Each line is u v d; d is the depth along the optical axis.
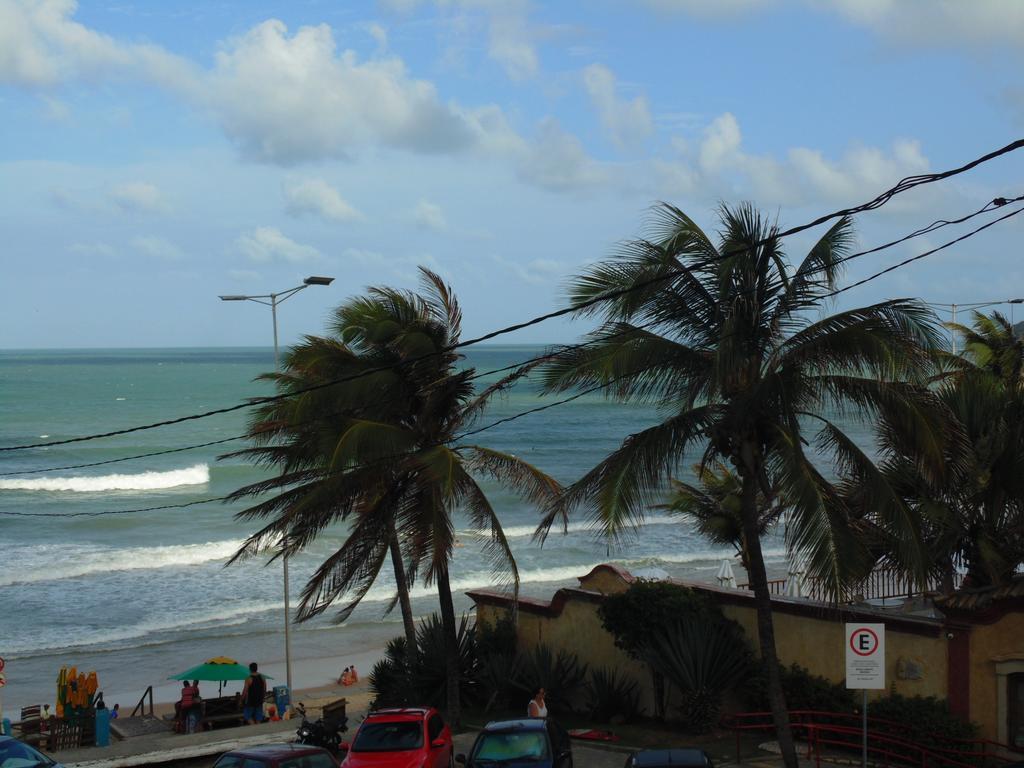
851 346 14.75
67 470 93.50
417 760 16.33
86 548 59.19
